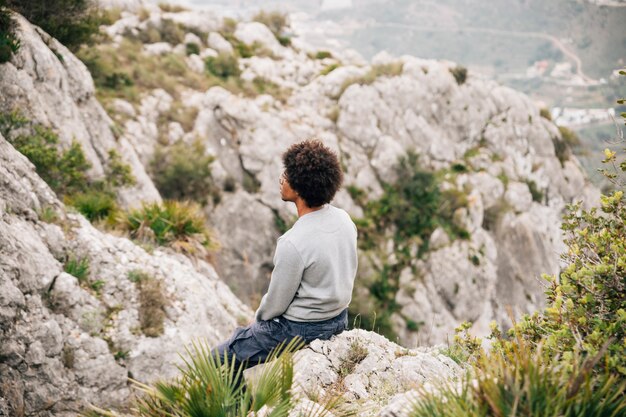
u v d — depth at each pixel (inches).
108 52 1054.4
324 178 128.3
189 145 993.5
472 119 1314.0
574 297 117.5
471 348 148.3
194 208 493.7
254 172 1053.2
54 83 503.2
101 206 454.9
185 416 109.8
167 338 315.9
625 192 131.4
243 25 1419.8
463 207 1168.8
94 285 313.4
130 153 610.9
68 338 276.5
